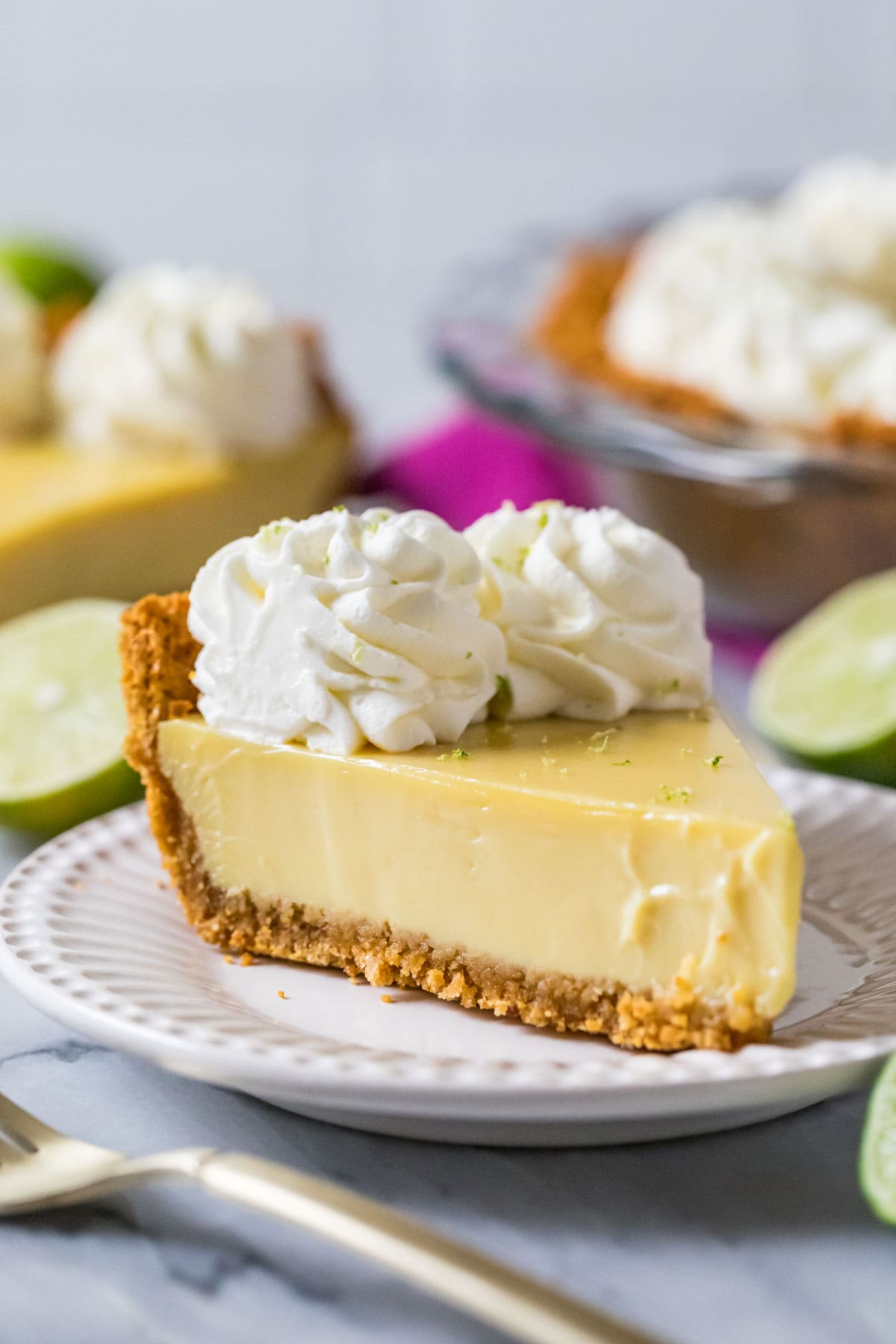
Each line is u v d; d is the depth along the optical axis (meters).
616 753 0.53
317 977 0.53
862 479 0.69
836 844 0.57
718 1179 0.48
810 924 0.55
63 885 0.55
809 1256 0.46
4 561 0.69
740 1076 0.46
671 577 0.55
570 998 0.51
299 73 1.29
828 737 0.64
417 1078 0.46
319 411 0.82
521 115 1.28
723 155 1.27
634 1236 0.46
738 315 0.75
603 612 0.55
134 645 0.54
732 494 0.71
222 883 0.54
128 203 1.32
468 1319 0.45
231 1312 0.45
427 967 0.52
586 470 0.77
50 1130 0.48
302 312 1.33
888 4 1.23
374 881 0.53
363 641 0.52
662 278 0.80
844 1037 0.49
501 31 1.27
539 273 0.98
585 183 1.28
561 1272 0.45
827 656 0.67
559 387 0.78
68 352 0.79
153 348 0.76
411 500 0.86
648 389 0.77
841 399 0.74
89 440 0.78
